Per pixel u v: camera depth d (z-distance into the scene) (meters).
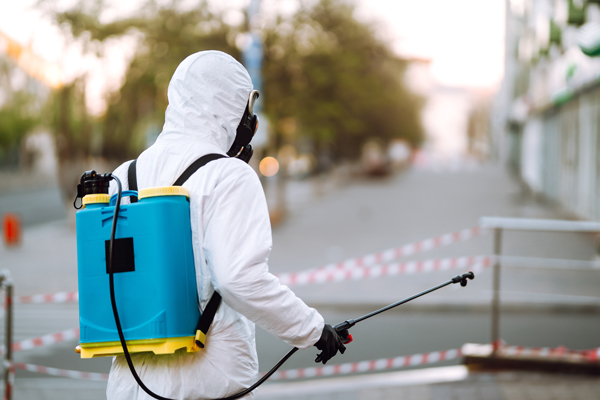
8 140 42.88
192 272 2.32
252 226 2.28
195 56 2.59
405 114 48.31
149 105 22.97
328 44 23.69
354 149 51.41
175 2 20.44
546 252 14.82
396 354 7.80
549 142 30.44
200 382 2.34
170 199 2.28
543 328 9.00
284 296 2.27
